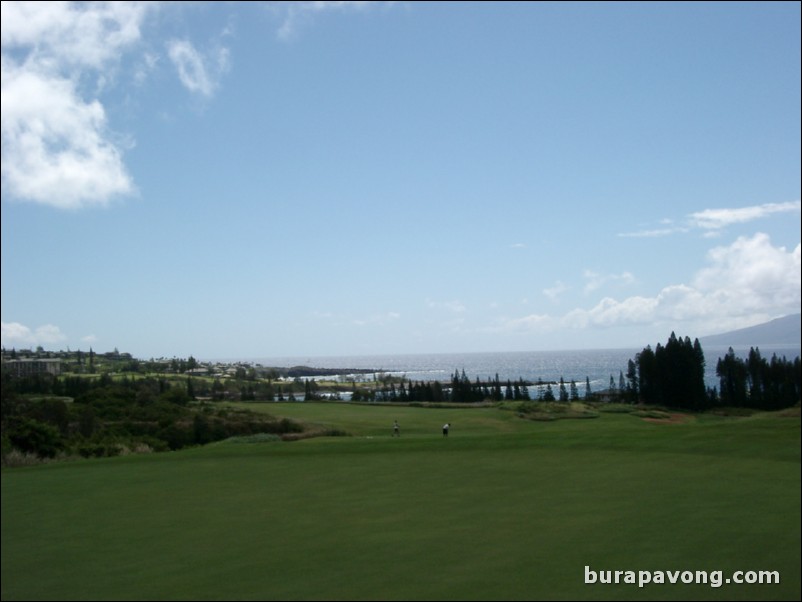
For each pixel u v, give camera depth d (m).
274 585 7.55
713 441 18.59
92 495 13.70
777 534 9.03
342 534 9.66
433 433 41.78
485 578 7.50
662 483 12.91
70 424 41.06
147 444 39.59
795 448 17.14
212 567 8.32
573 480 13.48
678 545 8.59
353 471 15.62
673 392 68.69
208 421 46.97
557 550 8.50
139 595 7.43
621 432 21.02
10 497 13.69
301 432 43.62
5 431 29.25
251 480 14.88
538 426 46.41
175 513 11.62
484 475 14.40
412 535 9.44
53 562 8.79
